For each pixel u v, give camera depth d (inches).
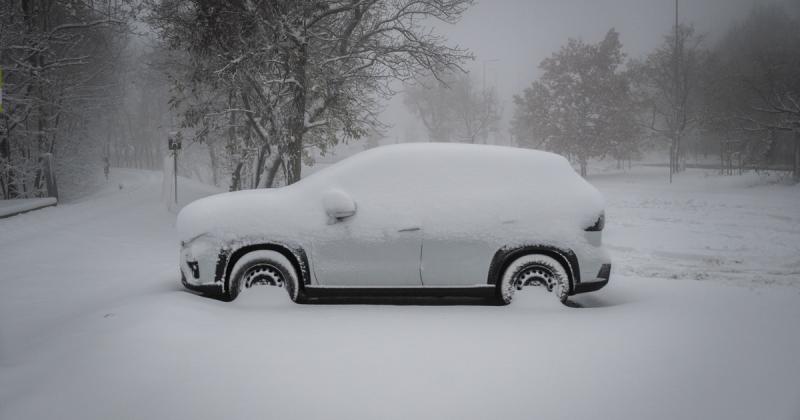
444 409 130.2
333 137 644.1
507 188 234.4
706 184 1348.4
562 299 225.8
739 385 144.9
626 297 259.1
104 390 139.4
